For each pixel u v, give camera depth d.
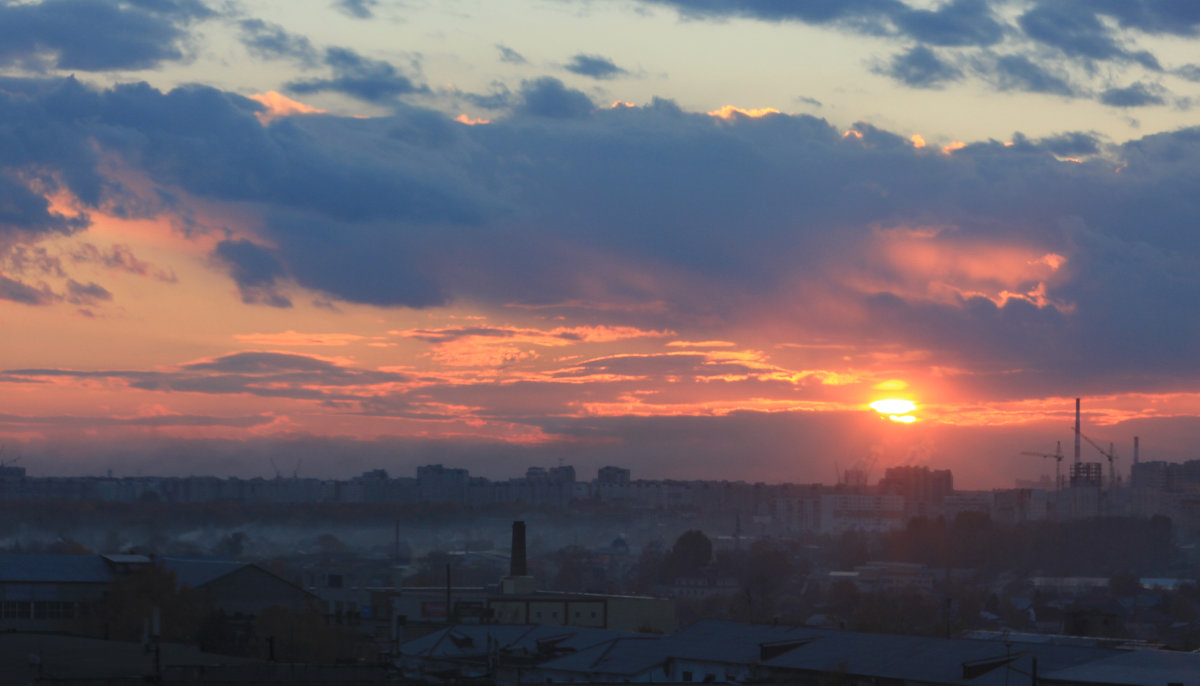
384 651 117.06
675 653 101.12
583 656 106.25
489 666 102.44
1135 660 84.44
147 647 83.38
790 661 94.19
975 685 83.00
